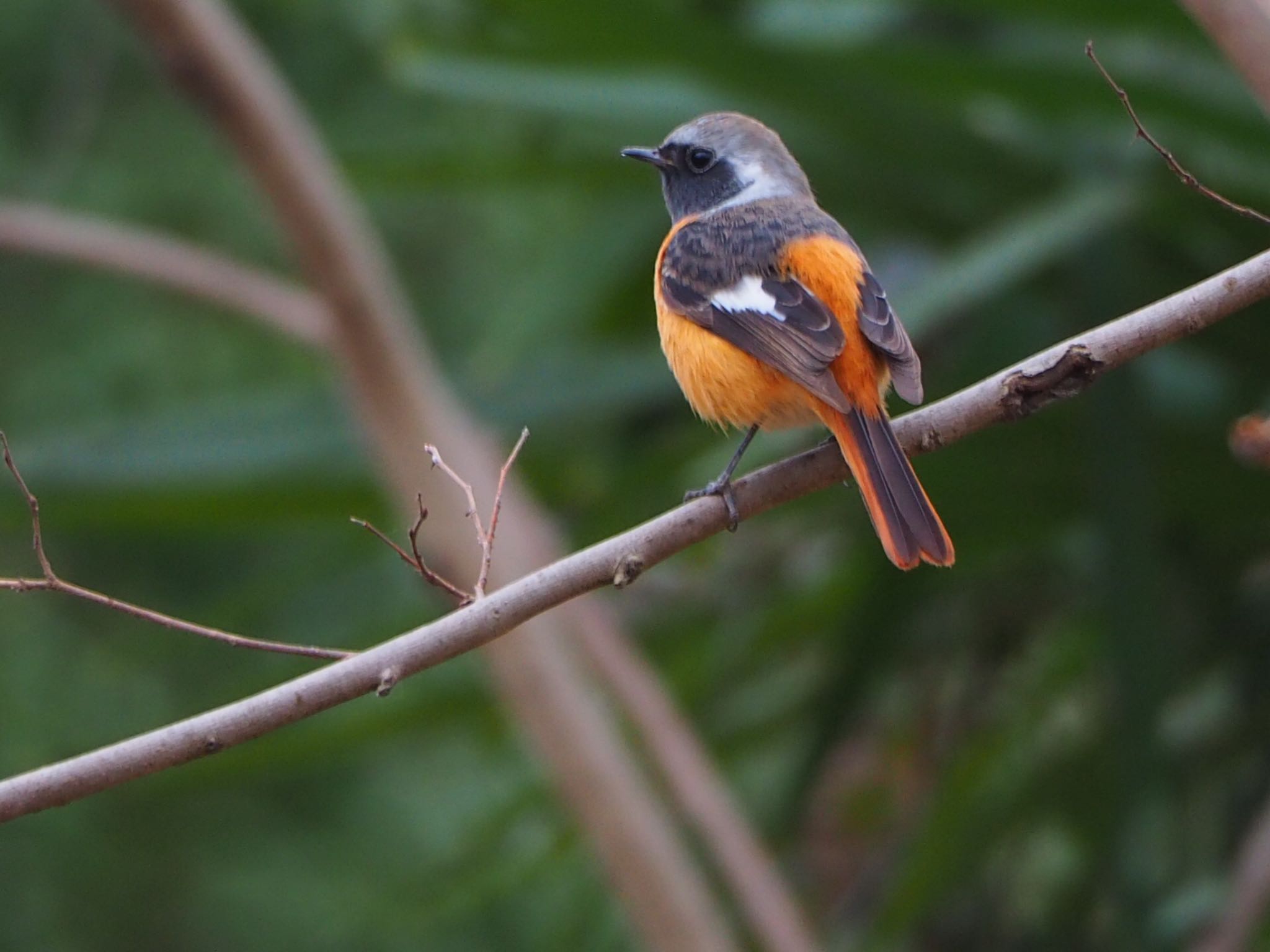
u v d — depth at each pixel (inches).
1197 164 400.8
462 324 558.3
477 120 516.1
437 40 411.8
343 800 550.0
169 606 553.9
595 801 364.2
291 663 472.4
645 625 490.3
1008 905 486.6
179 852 528.7
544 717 364.8
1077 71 383.9
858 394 281.1
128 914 513.7
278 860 531.5
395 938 516.4
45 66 559.2
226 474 418.0
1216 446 418.3
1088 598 432.1
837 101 404.5
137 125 565.3
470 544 380.5
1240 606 446.9
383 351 387.2
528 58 413.4
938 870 438.3
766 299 299.0
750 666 481.7
